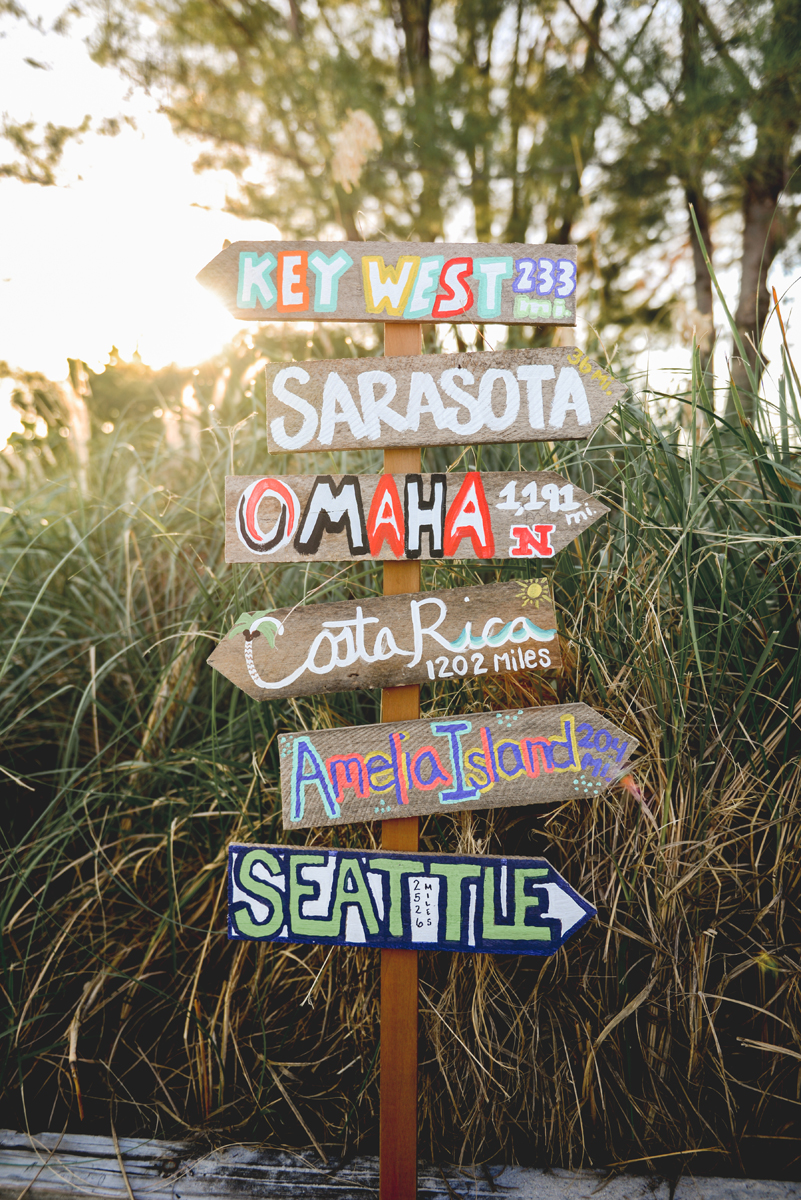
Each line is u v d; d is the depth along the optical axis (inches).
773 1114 54.4
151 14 175.5
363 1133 55.9
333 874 47.9
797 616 57.6
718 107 149.7
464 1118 55.4
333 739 47.7
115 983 62.6
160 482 91.1
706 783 57.3
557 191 181.6
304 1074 58.4
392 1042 48.9
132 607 77.1
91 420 102.8
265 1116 55.9
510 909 47.3
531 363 46.5
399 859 47.6
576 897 46.8
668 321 177.5
